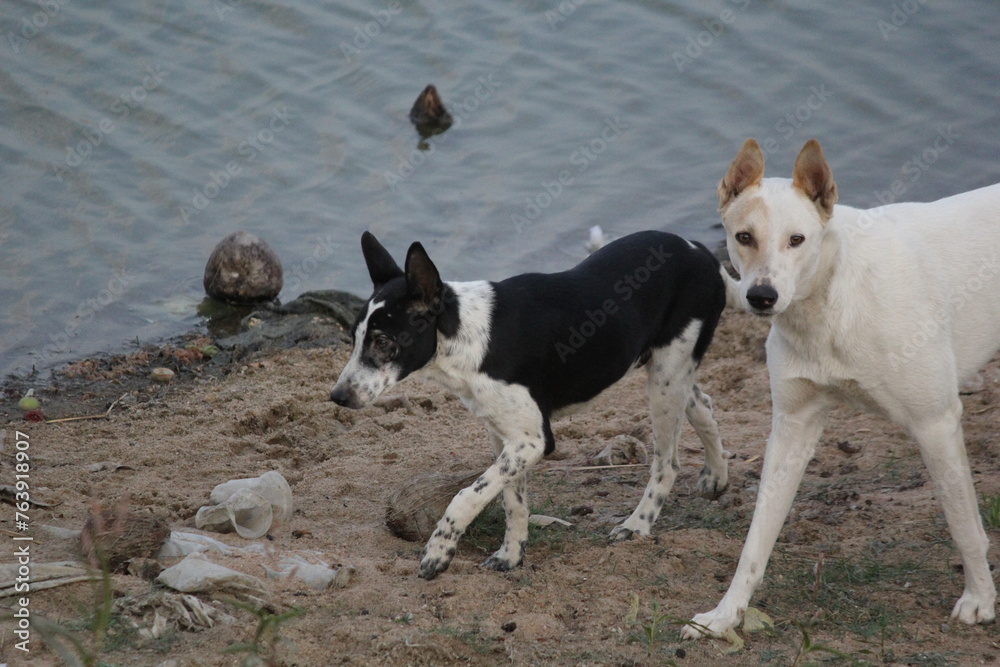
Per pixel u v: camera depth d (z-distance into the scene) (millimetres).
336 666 6629
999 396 11141
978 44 22484
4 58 21375
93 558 7648
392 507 9070
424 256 8109
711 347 13820
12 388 12969
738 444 11148
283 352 13930
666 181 18594
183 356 13836
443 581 8055
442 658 6715
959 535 7293
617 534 9000
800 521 9078
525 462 8406
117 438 11422
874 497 9461
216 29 23094
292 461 10891
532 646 6953
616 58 22328
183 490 9898
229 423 11750
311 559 8281
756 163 6910
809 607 7617
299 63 22156
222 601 7203
